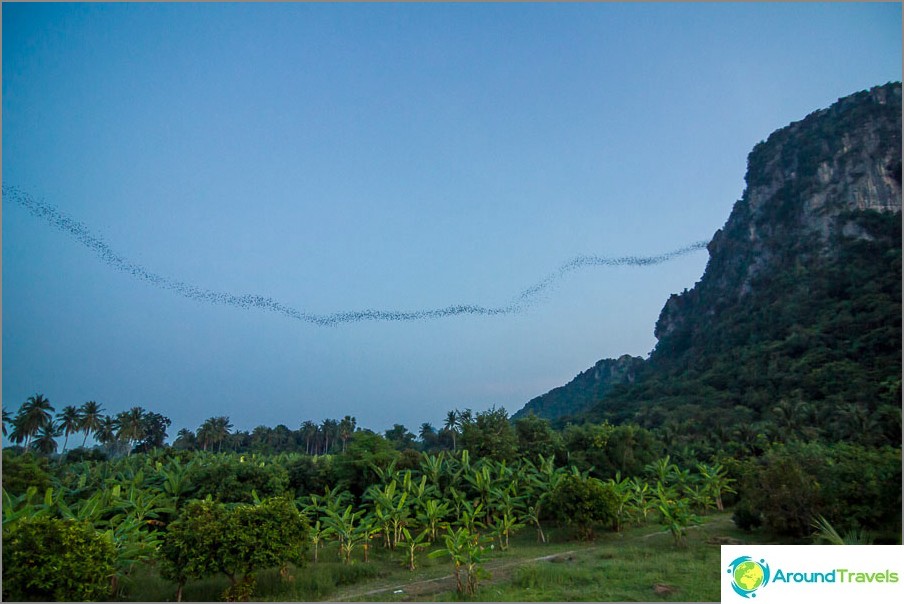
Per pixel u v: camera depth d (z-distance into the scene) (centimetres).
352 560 1883
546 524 2673
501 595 1397
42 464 2978
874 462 1877
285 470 2662
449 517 2375
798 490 1931
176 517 2211
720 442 5256
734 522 2398
